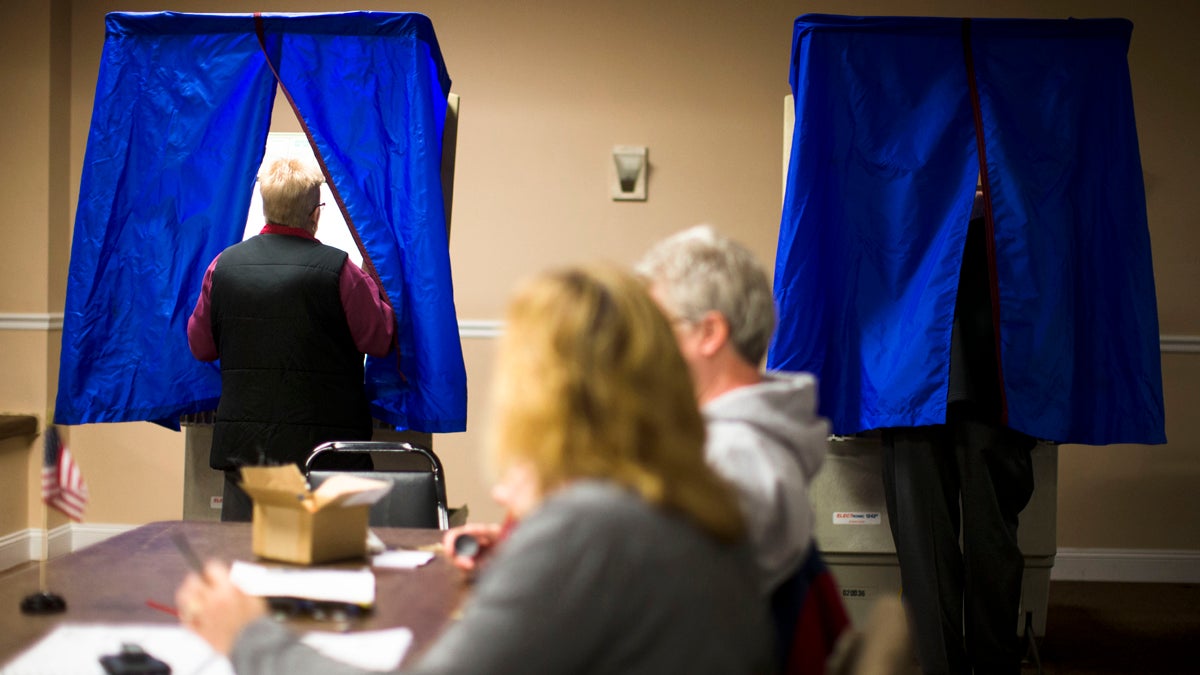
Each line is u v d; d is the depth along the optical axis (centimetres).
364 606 178
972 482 345
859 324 344
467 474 548
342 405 340
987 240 339
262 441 334
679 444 112
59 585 191
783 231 344
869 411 341
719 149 543
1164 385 530
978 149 340
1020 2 531
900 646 122
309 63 354
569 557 105
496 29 545
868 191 344
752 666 112
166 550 219
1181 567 534
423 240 351
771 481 146
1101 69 343
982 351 348
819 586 154
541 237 546
